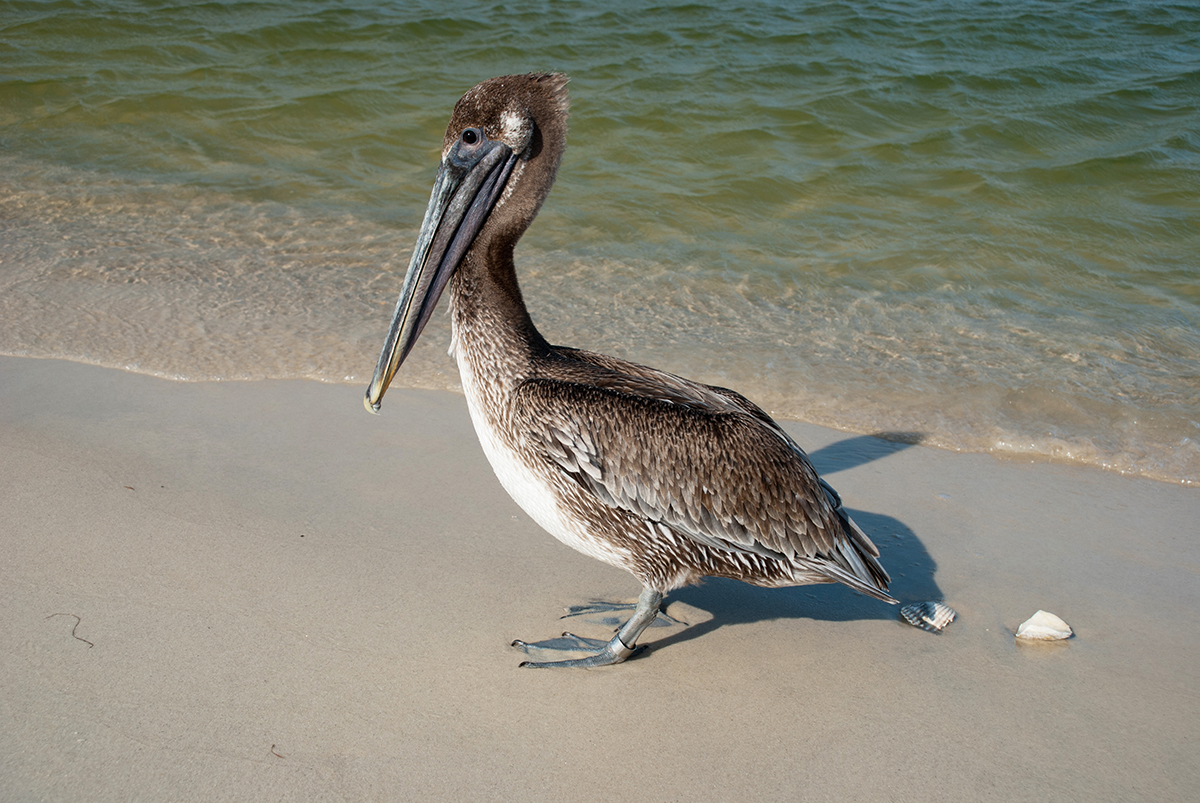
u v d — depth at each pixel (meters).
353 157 10.85
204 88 12.51
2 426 5.47
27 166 10.26
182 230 8.73
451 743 3.56
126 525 4.70
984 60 13.53
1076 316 7.49
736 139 11.25
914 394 6.37
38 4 15.23
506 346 4.09
